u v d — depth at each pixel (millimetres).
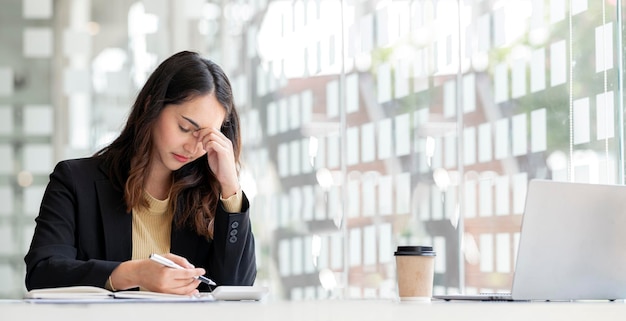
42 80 4137
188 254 2117
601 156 3475
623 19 3410
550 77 3668
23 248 4090
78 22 4160
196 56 2105
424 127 4078
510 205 3824
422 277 1741
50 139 4117
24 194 4105
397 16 4133
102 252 2068
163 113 2043
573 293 1758
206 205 2107
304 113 4211
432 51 4066
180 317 1111
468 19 3971
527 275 1709
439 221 4043
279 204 4207
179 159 2043
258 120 4199
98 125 4145
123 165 2109
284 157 4215
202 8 4199
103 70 4156
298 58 4219
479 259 3916
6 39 4129
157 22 4180
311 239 4207
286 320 1150
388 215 4137
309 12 4223
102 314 1089
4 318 1053
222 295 1609
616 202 1746
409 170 4102
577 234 1724
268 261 4195
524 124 3771
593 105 3508
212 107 2059
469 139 3969
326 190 4207
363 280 4164
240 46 4199
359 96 4184
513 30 3816
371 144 4176
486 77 3908
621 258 1769
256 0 4215
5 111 4109
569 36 3602
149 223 2111
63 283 1836
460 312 1234
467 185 3971
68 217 2039
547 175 3682
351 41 4191
